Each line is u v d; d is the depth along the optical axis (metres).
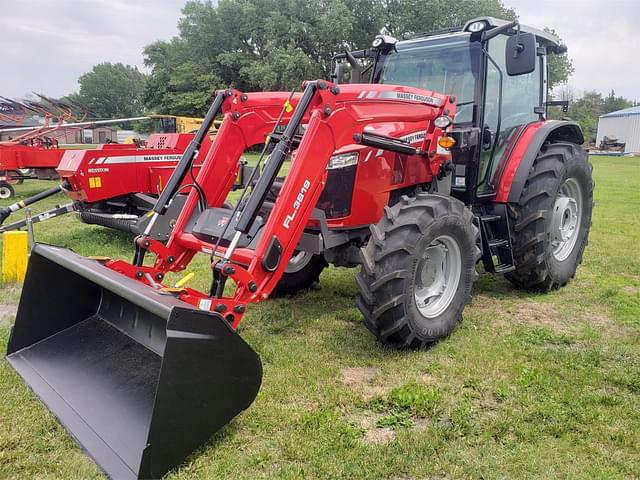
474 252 4.00
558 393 3.15
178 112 36.66
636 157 32.69
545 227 4.72
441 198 3.76
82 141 39.19
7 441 2.66
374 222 4.06
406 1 34.31
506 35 4.86
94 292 3.55
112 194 6.80
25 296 3.33
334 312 4.59
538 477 2.44
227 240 3.24
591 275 5.72
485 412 2.99
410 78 4.95
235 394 2.54
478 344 3.85
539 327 4.21
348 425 2.83
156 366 2.93
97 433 2.60
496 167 4.88
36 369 3.20
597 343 3.92
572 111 55.53
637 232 7.90
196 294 3.08
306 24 34.06
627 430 2.79
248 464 2.51
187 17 36.66
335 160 3.83
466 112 4.61
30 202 6.68
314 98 3.19
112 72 91.94
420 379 3.35
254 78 32.62
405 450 2.61
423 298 3.80
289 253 3.15
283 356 3.65
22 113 16.31
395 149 3.70
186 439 2.40
